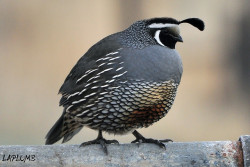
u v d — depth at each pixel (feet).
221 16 75.77
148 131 55.67
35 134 53.67
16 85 66.74
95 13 71.51
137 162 22.24
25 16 69.56
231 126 65.00
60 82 68.08
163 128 58.13
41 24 69.46
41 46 68.95
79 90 25.53
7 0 69.05
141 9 73.92
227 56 74.74
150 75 24.44
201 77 70.90
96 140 24.18
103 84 24.70
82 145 22.30
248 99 72.33
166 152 22.22
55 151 22.04
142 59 24.59
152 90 24.49
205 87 70.33
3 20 69.10
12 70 67.87
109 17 72.28
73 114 25.71
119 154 22.30
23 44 69.05
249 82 73.51
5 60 68.18
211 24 75.05
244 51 75.31
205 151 22.08
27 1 69.51
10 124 58.18
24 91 65.82
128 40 25.38
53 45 69.62
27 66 68.23
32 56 68.64
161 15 73.56
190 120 63.21
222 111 68.64
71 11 70.69
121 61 24.64
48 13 69.82
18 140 50.29
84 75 25.49
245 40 75.82
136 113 24.73
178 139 58.03
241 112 70.08
